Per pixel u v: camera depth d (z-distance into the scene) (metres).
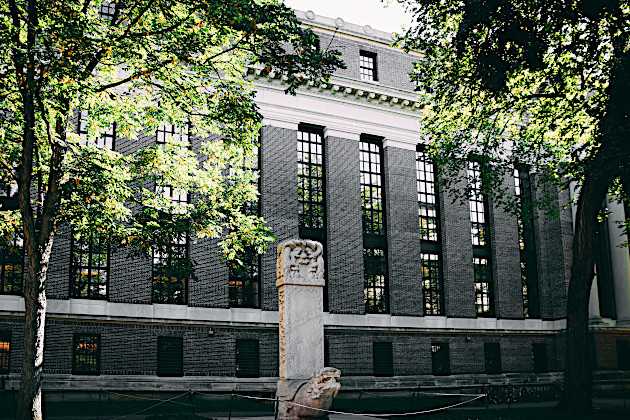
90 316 32.44
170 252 27.19
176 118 22.56
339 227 39.75
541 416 25.44
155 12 19.42
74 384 31.45
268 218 37.53
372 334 39.62
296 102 39.84
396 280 41.00
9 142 21.16
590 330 43.69
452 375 41.62
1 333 30.80
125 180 22.38
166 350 34.38
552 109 27.84
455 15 25.69
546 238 46.88
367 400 35.94
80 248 33.19
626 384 42.00
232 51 22.55
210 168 24.31
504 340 44.16
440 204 44.09
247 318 36.22
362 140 42.59
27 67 17.14
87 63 19.55
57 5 17.36
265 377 35.97
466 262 43.72
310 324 17.53
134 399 32.03
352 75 42.19
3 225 22.72
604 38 22.92
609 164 22.50
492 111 27.95
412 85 44.28
